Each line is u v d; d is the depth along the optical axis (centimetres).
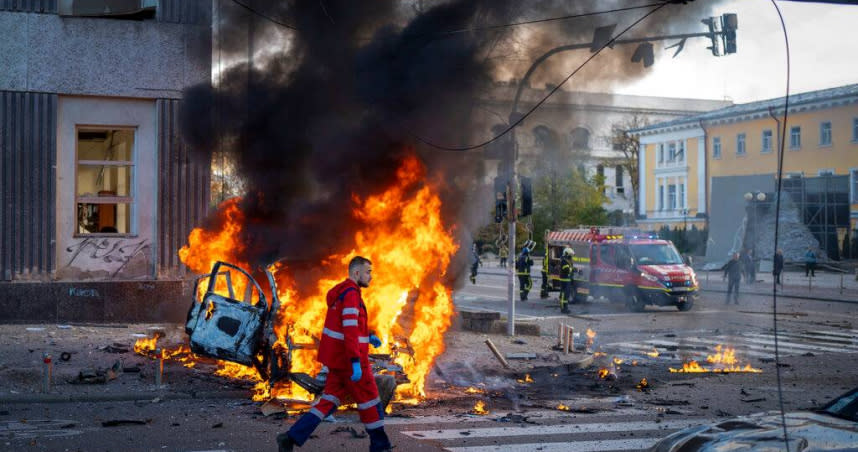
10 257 1384
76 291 1406
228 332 890
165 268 1471
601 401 940
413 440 709
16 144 1392
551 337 1573
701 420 827
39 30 1406
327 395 616
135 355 1100
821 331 1811
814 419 491
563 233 2723
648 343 1557
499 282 3731
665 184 6016
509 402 918
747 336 1702
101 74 1438
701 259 5156
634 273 2303
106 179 1470
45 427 732
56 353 1080
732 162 5472
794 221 4619
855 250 4559
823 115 4875
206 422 766
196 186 1484
